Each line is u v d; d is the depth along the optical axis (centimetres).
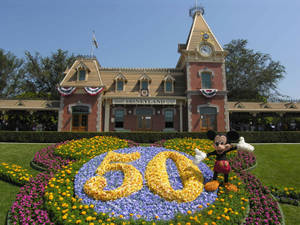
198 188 682
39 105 2377
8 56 4209
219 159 722
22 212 623
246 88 4078
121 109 2422
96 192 657
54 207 594
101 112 2303
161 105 2455
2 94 4116
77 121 2269
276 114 2600
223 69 2456
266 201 724
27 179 894
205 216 570
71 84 2342
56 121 3022
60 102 2283
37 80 4366
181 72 2675
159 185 686
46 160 1109
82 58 2523
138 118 2414
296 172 1124
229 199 657
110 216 579
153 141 1852
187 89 2391
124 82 2498
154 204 635
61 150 1180
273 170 1155
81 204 634
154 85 2522
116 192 654
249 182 847
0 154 1355
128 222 544
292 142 2008
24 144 1659
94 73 2427
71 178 781
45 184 748
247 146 686
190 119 2325
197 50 2456
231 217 569
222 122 2339
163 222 553
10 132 1836
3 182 917
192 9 2927
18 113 2569
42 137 1823
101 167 815
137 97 2316
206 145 1284
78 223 528
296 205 779
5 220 647
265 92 4191
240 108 2466
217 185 697
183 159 834
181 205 622
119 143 1352
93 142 1315
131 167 788
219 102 2378
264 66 4222
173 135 1870
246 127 2928
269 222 630
